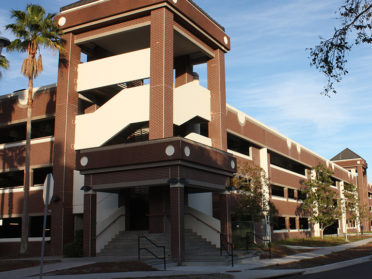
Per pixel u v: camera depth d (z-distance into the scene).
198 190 27.28
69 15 30.42
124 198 26.91
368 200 88.25
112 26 29.53
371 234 66.69
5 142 36.25
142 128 30.70
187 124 32.25
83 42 30.80
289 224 46.94
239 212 31.62
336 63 14.47
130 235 25.28
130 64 28.95
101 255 24.06
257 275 16.97
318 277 16.50
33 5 29.58
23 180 34.88
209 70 33.47
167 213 24.30
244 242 30.52
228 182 27.41
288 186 47.69
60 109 29.91
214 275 16.70
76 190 29.08
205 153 24.33
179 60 34.19
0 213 33.22
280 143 45.81
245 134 37.66
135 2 27.80
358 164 82.88
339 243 41.12
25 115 33.56
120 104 28.39
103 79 29.77
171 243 21.48
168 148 22.09
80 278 15.23
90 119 29.53
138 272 17.16
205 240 26.19
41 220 33.19
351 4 14.19
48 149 31.69
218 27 33.12
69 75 30.20
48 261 21.23
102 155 24.09
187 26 29.80
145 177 22.84
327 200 47.62
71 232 28.56
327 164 63.78
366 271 18.50
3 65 30.50
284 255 26.53
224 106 32.69
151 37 27.36
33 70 28.84
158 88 26.47
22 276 16.05
